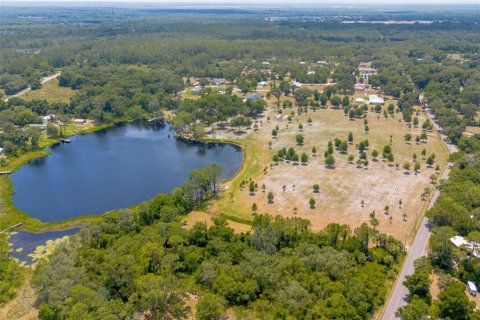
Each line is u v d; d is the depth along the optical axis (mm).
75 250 146875
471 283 131375
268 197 192875
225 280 127125
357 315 114062
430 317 115938
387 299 127562
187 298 129000
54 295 119188
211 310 115000
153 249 138875
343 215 178125
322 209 183750
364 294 121062
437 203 169750
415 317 113250
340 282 125250
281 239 152000
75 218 186750
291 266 132625
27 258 157500
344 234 152250
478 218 160125
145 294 117625
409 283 127875
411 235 161750
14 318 125688
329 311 112625
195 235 153125
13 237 172750
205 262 137500
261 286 128125
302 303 117188
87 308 113812
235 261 142875
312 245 143375
